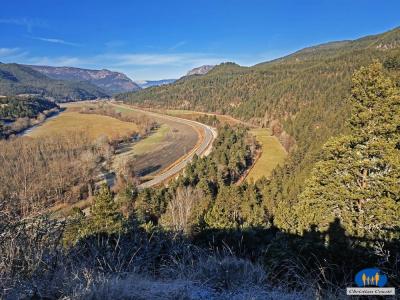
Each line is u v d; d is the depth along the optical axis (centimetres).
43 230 378
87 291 303
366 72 1217
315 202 1207
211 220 1605
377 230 859
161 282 379
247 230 1002
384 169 1159
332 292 359
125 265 425
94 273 352
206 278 398
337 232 744
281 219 1372
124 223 802
